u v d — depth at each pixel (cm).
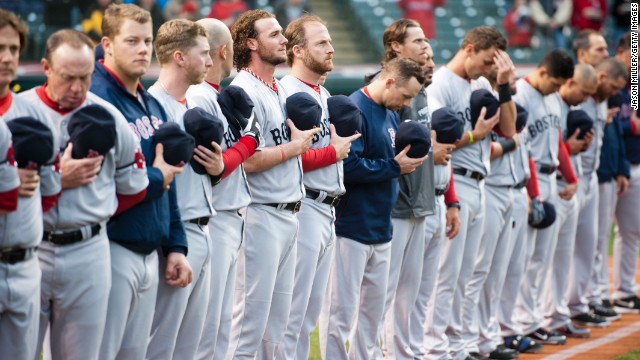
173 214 1222
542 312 2191
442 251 1827
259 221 1416
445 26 4838
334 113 1541
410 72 1596
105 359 1148
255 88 1435
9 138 985
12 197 992
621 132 2498
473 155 1841
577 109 2255
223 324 1366
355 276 1586
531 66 4466
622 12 4594
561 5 4625
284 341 1508
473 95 1850
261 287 1418
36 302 1045
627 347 2128
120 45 1162
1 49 995
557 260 2248
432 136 1725
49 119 1067
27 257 1034
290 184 1438
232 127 1364
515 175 1952
